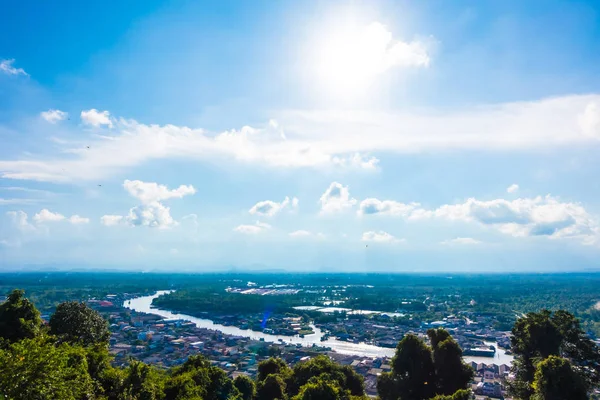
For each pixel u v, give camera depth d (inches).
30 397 1566.2
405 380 3319.4
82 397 2132.1
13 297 3169.3
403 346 3417.8
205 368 3553.2
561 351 3004.4
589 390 2837.1
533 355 3021.7
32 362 1630.2
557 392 2362.2
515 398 3070.9
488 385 4896.7
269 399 3752.5
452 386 3198.8
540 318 3016.7
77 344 3299.7
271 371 4429.1
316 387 3063.5
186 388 3053.6
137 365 2682.1
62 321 3631.9
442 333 3462.1
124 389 2481.5
